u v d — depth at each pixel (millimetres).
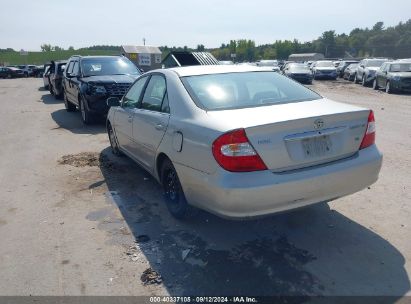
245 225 4059
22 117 11797
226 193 3080
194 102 3773
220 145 3111
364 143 3543
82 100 9914
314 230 3898
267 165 3107
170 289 3020
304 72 26125
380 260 3324
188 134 3525
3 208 4660
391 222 4004
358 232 3820
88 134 8922
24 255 3566
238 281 3092
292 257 3418
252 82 4230
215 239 3781
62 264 3404
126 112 5395
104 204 4715
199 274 3201
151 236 3875
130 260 3438
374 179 3637
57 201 4848
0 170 6207
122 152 6230
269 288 2996
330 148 3336
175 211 4156
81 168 6188
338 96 17172
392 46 112562
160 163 4363
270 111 3459
